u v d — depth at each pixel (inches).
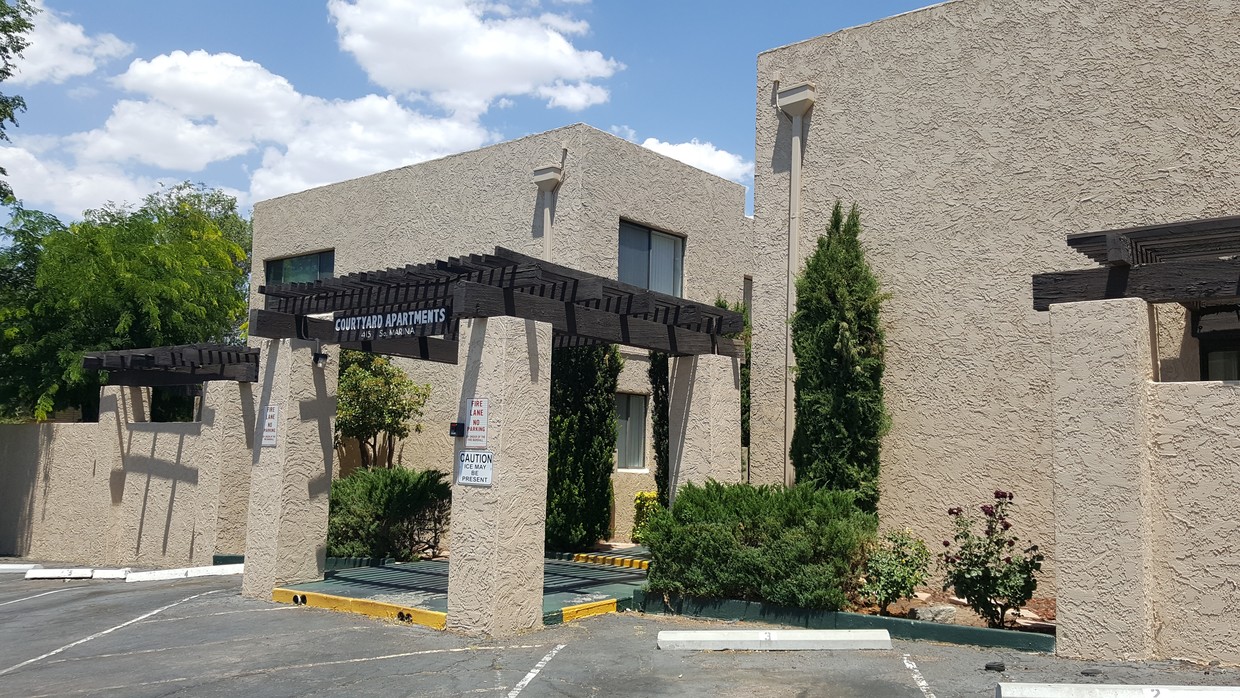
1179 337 377.7
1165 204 389.4
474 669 315.9
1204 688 247.1
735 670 307.6
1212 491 291.7
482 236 686.5
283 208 831.1
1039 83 426.6
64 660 352.5
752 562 387.5
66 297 799.1
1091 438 307.9
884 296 451.5
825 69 496.1
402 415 678.5
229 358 602.9
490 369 378.6
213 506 590.9
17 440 780.0
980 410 430.9
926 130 459.2
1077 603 306.2
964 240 442.6
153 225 905.5
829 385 450.0
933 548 437.7
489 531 369.7
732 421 499.2
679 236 727.7
